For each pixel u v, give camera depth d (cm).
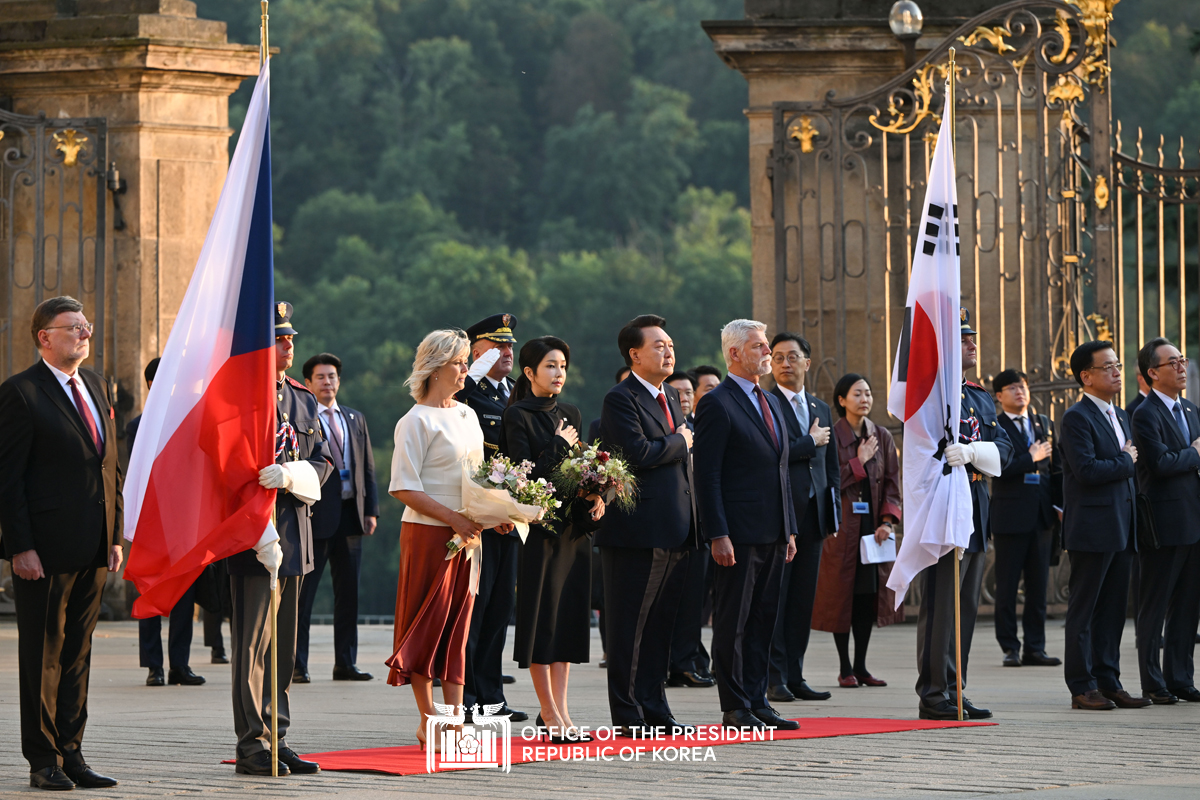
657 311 17675
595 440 2200
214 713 2619
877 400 4119
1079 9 3881
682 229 19275
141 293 4325
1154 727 2283
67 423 1923
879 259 4125
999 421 3325
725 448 2248
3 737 2331
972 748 2064
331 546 3238
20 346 4438
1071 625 2553
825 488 2702
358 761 1997
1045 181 3866
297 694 2927
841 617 2927
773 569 2288
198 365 1945
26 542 1873
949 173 2450
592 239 19350
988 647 3694
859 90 4156
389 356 16288
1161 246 4088
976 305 3881
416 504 2058
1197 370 4209
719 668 2248
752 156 4184
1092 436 2564
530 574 2177
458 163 19738
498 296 17175
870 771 1878
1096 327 3816
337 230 18588
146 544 1909
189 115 4403
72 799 1784
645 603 2203
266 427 1948
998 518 3288
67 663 1911
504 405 2611
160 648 3092
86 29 4375
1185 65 17475
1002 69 4106
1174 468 2591
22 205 4441
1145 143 16288
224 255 1970
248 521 1919
